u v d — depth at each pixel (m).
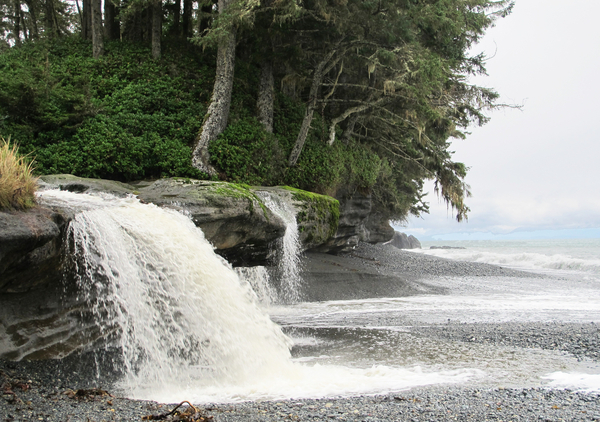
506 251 64.31
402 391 5.43
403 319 11.49
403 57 19.33
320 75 20.62
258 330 8.80
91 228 7.15
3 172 6.21
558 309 13.16
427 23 20.42
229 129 18.48
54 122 15.10
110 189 10.61
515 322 10.73
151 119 17.89
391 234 39.50
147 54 22.19
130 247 7.86
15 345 6.11
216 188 11.41
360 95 24.22
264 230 12.17
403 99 21.58
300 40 21.08
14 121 14.83
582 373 6.34
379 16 19.58
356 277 17.80
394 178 32.91
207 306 8.58
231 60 18.39
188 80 21.12
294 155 20.45
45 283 6.42
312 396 5.37
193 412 4.59
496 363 7.04
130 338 7.28
